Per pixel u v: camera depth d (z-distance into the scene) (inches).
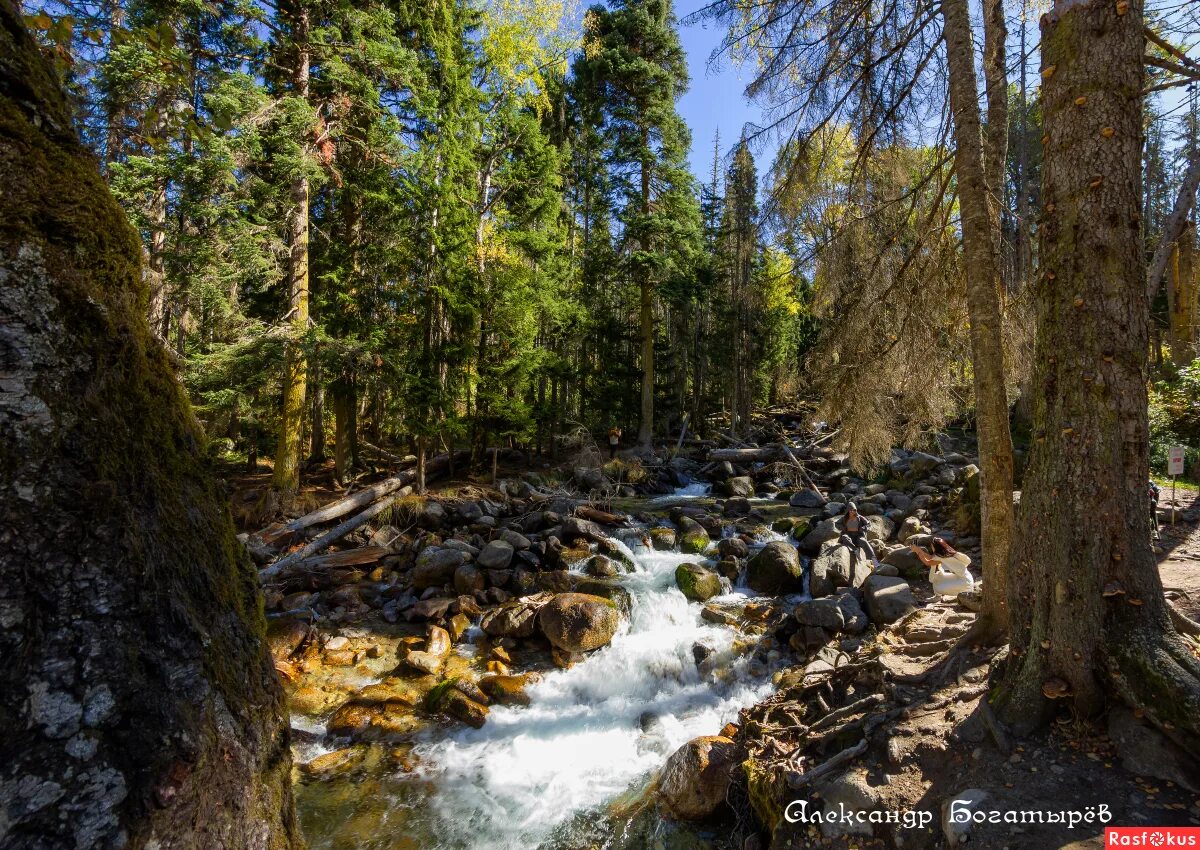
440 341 578.9
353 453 666.8
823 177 261.9
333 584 396.2
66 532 45.6
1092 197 141.4
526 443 753.6
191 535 58.3
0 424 43.6
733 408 991.6
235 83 410.9
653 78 794.2
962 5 209.6
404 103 585.0
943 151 250.1
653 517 531.2
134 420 54.4
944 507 442.9
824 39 237.9
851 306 257.0
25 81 52.3
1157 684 127.0
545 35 637.3
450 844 189.8
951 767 146.4
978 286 203.8
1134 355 139.2
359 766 228.4
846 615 291.9
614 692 281.4
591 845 188.4
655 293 863.7
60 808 41.9
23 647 42.4
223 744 54.1
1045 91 152.7
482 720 254.8
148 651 49.5
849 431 262.2
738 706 256.5
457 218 551.8
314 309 569.9
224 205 428.5
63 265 50.0
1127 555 137.3
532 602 342.0
